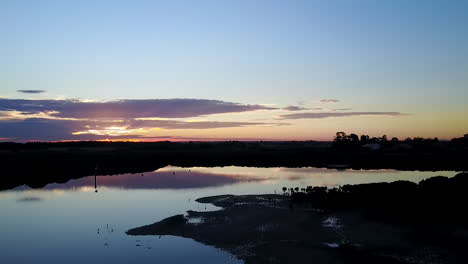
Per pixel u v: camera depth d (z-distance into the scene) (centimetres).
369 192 4122
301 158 10619
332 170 8156
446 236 2830
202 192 5044
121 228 3170
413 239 2773
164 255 2502
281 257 2425
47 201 4459
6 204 4281
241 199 4388
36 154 10250
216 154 12006
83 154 10825
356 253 2488
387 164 8950
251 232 2984
